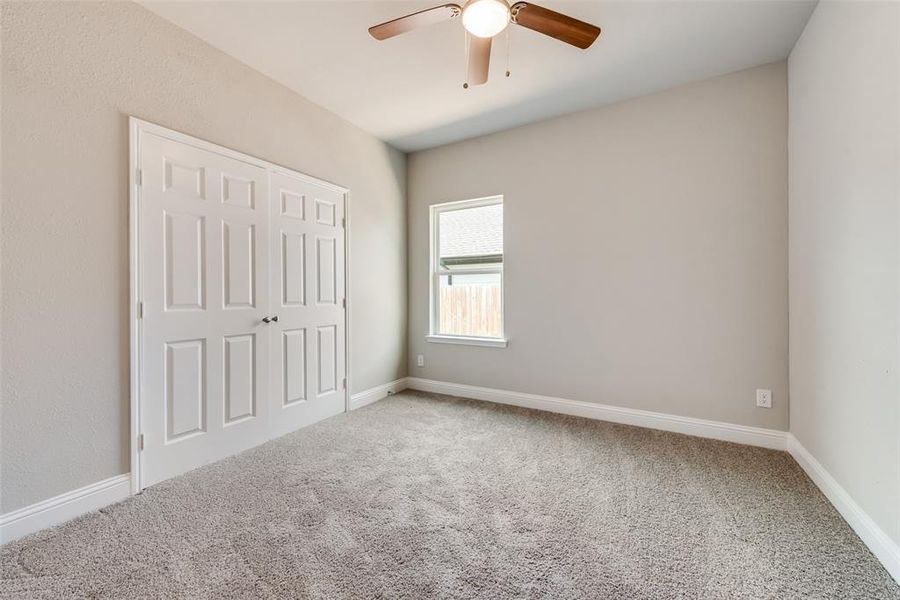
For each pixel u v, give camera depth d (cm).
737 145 255
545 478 209
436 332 399
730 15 201
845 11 166
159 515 174
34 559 144
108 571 138
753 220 251
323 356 307
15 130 156
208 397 227
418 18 166
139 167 195
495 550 150
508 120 329
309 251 295
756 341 251
